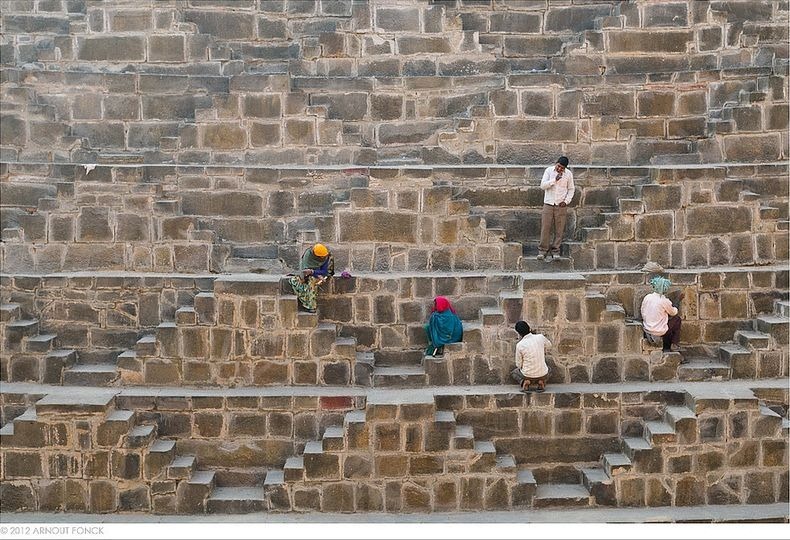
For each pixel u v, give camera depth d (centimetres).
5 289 1080
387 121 1312
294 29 1403
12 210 1166
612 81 1310
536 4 1427
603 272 1102
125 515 977
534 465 1018
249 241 1171
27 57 1364
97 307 1083
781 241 1141
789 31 1348
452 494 982
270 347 1041
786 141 1233
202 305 1034
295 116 1257
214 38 1363
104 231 1127
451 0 1423
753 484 993
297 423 1011
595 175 1195
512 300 1048
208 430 1008
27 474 974
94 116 1288
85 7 1354
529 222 1191
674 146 1277
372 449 978
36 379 1048
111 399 991
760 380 1057
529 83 1254
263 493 991
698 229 1139
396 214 1129
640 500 986
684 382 1052
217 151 1254
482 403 1009
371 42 1346
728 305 1098
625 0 1412
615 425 1020
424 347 1087
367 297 1080
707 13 1331
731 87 1284
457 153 1260
